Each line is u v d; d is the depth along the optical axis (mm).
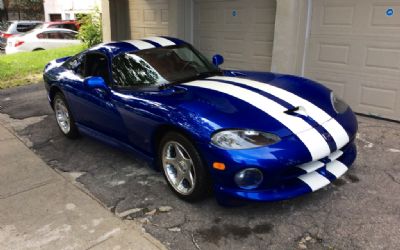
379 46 5516
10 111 6945
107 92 4055
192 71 4172
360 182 3594
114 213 3312
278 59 6520
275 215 3133
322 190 3467
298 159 2855
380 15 5422
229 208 3256
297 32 6207
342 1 5789
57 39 13992
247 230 2959
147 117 3473
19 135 5605
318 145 2957
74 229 3096
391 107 5551
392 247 2676
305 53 6426
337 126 3193
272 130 2930
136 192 3658
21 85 9156
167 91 3611
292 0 6059
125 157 4555
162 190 3658
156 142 3602
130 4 10766
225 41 8070
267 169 2812
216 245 2803
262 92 3465
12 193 3789
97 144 5078
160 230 3023
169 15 8773
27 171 4316
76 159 4594
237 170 2838
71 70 5020
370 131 5008
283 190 2939
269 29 7164
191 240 2875
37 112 6781
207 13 8305
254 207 3262
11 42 13812
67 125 5289
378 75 5609
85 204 3488
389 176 3695
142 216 3234
